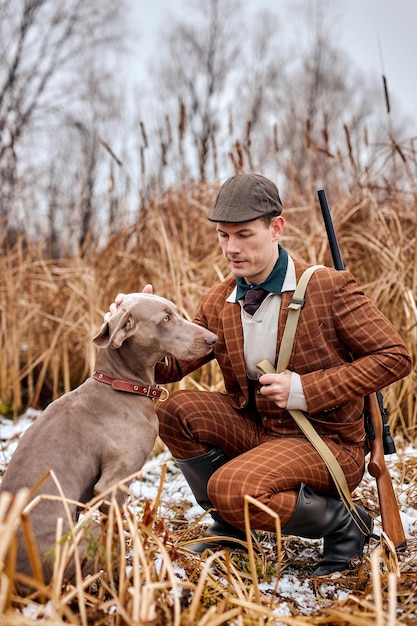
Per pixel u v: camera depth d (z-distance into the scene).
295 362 2.76
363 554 2.90
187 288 4.78
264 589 2.61
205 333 2.89
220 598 2.39
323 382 2.66
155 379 3.16
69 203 11.12
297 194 5.96
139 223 5.45
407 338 4.64
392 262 4.90
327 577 2.68
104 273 5.46
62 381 5.78
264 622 2.23
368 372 2.64
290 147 9.02
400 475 3.92
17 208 7.45
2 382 5.63
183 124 5.57
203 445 2.93
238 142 4.98
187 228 5.75
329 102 17.55
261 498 2.49
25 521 2.00
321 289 2.73
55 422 2.59
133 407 2.74
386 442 3.02
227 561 2.41
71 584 2.35
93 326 5.09
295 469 2.62
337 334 2.77
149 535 2.32
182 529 3.30
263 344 2.80
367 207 5.47
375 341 2.67
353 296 2.73
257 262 2.72
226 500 2.55
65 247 6.45
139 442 2.70
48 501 2.41
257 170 6.18
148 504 2.49
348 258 5.30
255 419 3.05
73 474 2.53
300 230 5.61
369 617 2.18
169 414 2.95
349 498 2.67
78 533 2.24
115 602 2.11
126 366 2.80
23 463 2.48
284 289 2.76
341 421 2.79
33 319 5.86
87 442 2.59
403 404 4.76
